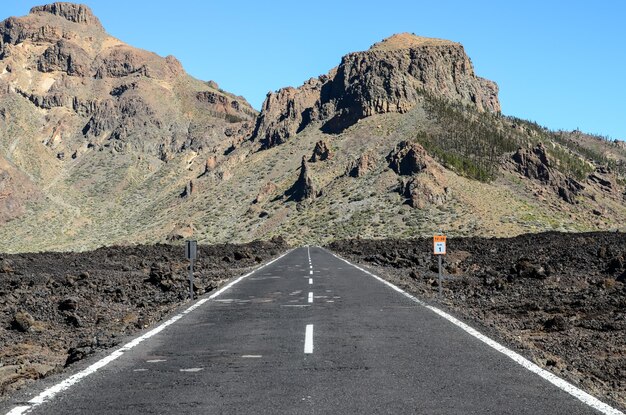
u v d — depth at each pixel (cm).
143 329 1173
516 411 610
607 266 2220
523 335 1128
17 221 17850
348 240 7394
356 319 1272
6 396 692
